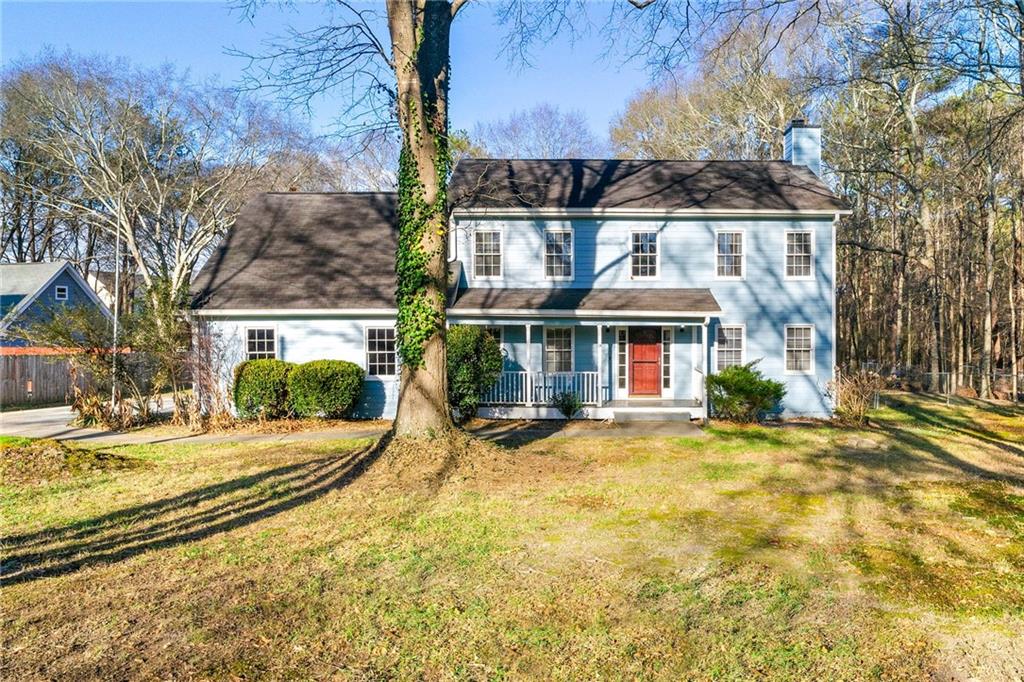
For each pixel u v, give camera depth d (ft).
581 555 21.27
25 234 128.77
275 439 46.96
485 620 16.28
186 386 63.36
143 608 17.02
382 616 16.51
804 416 58.70
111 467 35.27
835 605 17.37
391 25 35.99
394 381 57.93
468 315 54.65
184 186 95.04
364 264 61.77
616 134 134.51
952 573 19.77
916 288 109.81
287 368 55.57
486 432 48.55
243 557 20.94
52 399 81.76
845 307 109.70
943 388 83.97
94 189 86.94
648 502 28.22
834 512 26.81
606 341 60.34
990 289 78.43
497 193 60.39
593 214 59.21
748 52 79.36
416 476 32.40
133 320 55.06
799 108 96.94
